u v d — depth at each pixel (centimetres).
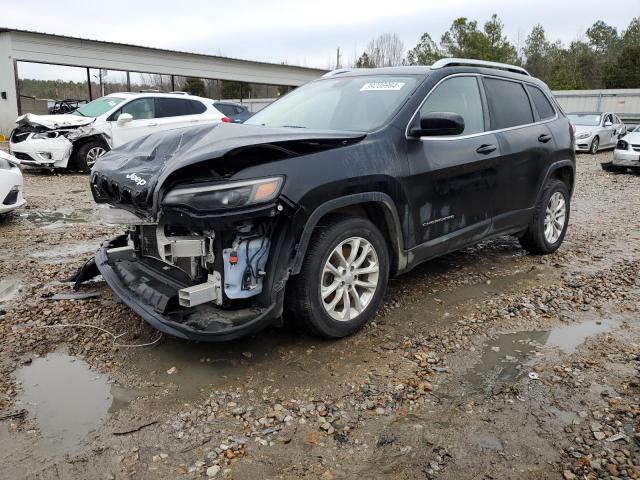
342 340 366
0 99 1970
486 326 395
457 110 438
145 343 356
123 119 1130
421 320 403
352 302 368
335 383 312
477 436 268
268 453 253
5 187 671
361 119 401
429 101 413
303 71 2933
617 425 276
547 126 541
